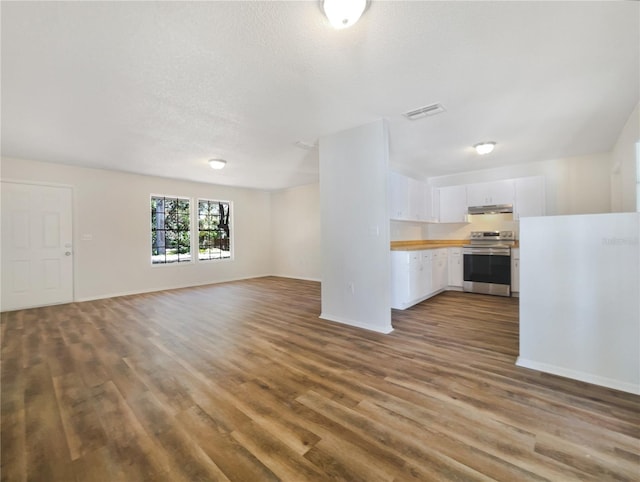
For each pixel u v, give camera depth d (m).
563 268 2.24
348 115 3.04
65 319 3.85
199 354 2.70
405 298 4.24
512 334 3.17
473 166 5.35
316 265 7.14
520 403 1.88
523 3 1.55
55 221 4.71
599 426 1.64
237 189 7.38
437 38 1.84
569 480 1.29
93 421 1.73
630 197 3.24
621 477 1.30
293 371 2.35
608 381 2.08
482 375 2.25
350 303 3.54
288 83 2.38
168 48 1.92
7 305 4.29
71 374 2.31
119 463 1.41
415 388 2.07
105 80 2.30
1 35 1.76
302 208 7.38
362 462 1.41
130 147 3.97
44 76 2.23
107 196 5.26
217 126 3.28
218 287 6.26
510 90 2.53
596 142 4.00
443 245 5.95
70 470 1.37
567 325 2.22
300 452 1.47
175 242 6.32
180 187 6.31
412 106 2.83
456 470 1.35
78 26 1.70
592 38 1.85
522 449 1.47
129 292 5.50
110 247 5.29
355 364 2.47
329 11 1.52
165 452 1.48
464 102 2.76
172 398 1.97
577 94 2.62
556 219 2.26
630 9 1.60
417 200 5.21
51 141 3.69
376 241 3.27
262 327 3.47
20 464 1.40
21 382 2.19
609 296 2.08
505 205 5.21
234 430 1.64
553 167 4.89
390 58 2.05
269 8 1.58
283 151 4.25
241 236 7.45
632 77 2.32
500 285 5.14
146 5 1.55
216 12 1.60
